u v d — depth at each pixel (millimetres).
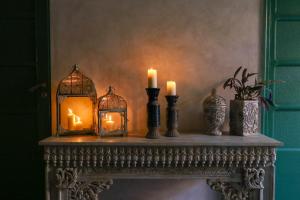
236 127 1748
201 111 1927
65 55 1889
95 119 1808
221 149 1561
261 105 1808
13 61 1894
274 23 1909
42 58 1875
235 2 1900
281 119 1951
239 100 1734
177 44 1906
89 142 1535
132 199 1953
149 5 1890
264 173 1586
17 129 1908
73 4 1877
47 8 1866
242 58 1913
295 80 1936
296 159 1938
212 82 1918
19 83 1903
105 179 1587
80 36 1889
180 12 1896
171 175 1591
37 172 1906
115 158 1545
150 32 1897
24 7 1891
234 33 1907
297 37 1926
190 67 1913
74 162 1560
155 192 1954
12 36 1894
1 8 1885
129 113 1914
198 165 1589
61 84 1747
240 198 1604
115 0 1884
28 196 1912
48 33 1873
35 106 1902
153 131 1654
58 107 1725
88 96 1791
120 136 1715
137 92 1913
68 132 1746
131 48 1898
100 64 1900
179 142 1536
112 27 1891
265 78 1912
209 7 1898
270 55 1912
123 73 1906
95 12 1885
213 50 1911
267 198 1600
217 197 1955
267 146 1555
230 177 1604
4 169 1911
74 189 1584
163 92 1913
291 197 1940
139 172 1588
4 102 1908
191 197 1958
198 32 1903
